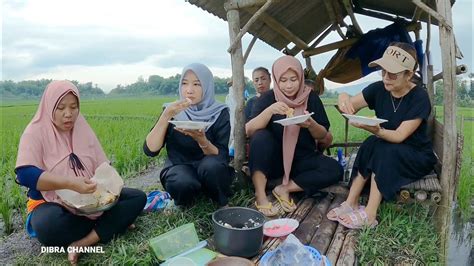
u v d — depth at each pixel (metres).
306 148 3.72
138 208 3.11
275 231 3.00
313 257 2.54
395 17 5.98
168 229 3.15
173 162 3.50
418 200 3.26
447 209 3.18
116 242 2.99
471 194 5.29
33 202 2.95
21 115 22.67
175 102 3.28
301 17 5.70
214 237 2.85
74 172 2.95
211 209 3.48
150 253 2.75
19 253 3.31
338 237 3.00
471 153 6.70
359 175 3.34
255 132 3.60
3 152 7.65
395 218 3.21
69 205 2.74
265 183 3.57
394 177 3.14
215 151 3.40
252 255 2.73
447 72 3.16
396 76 3.15
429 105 3.22
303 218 3.38
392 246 2.86
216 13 5.11
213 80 3.57
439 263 2.74
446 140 3.18
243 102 4.04
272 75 3.65
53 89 2.84
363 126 3.06
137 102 40.59
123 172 6.73
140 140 8.82
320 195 3.89
